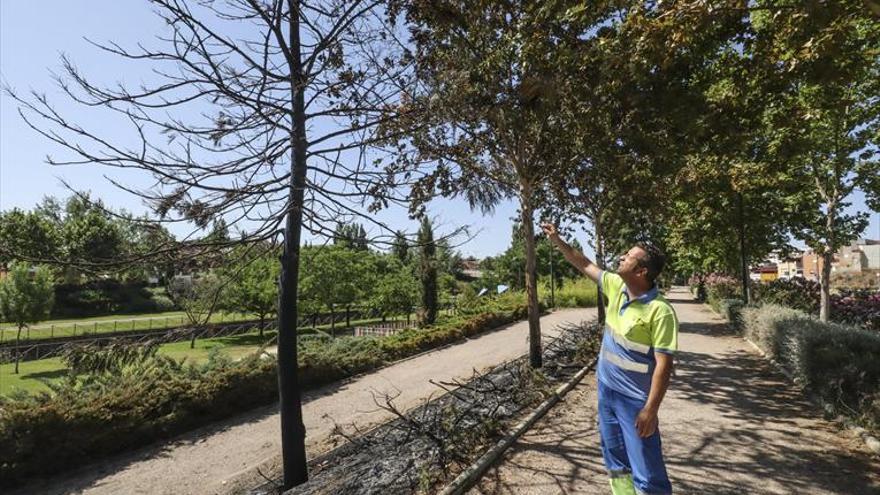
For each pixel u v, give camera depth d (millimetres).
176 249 4613
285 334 5637
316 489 4887
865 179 13031
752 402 7238
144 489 6656
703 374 9445
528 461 5008
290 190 5207
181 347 27000
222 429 9117
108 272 4527
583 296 34438
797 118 7020
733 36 6375
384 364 14367
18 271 26266
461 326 19094
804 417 6391
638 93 6711
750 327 13273
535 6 6500
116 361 4773
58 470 7344
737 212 16141
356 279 30406
